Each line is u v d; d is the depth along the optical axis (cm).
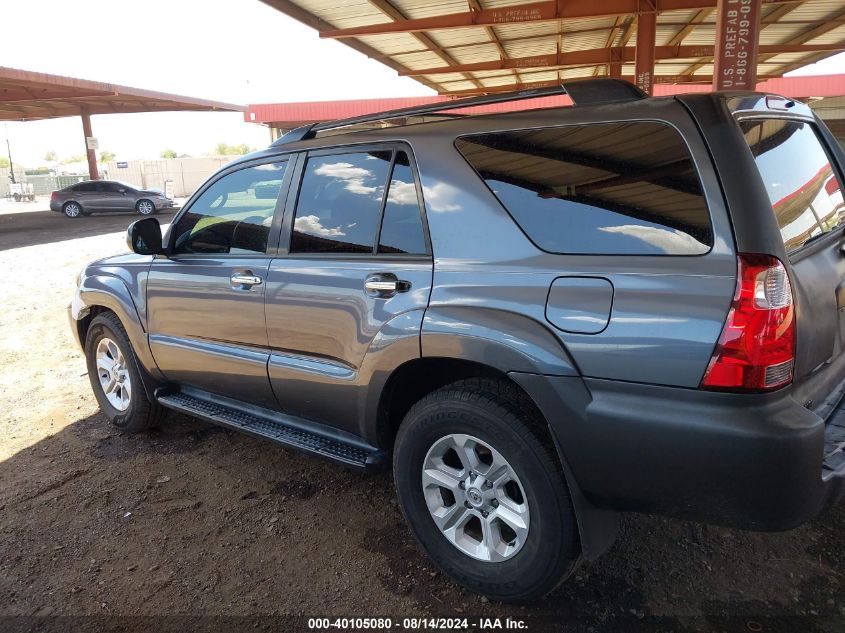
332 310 279
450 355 235
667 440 194
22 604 256
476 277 235
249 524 308
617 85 230
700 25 1323
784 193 222
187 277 348
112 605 254
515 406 226
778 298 186
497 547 241
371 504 324
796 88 2620
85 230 1919
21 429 436
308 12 1076
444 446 250
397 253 263
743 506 190
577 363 209
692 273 192
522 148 236
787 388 191
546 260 221
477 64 1712
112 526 311
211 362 343
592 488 213
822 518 293
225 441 405
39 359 602
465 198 245
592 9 1055
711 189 194
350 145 291
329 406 291
